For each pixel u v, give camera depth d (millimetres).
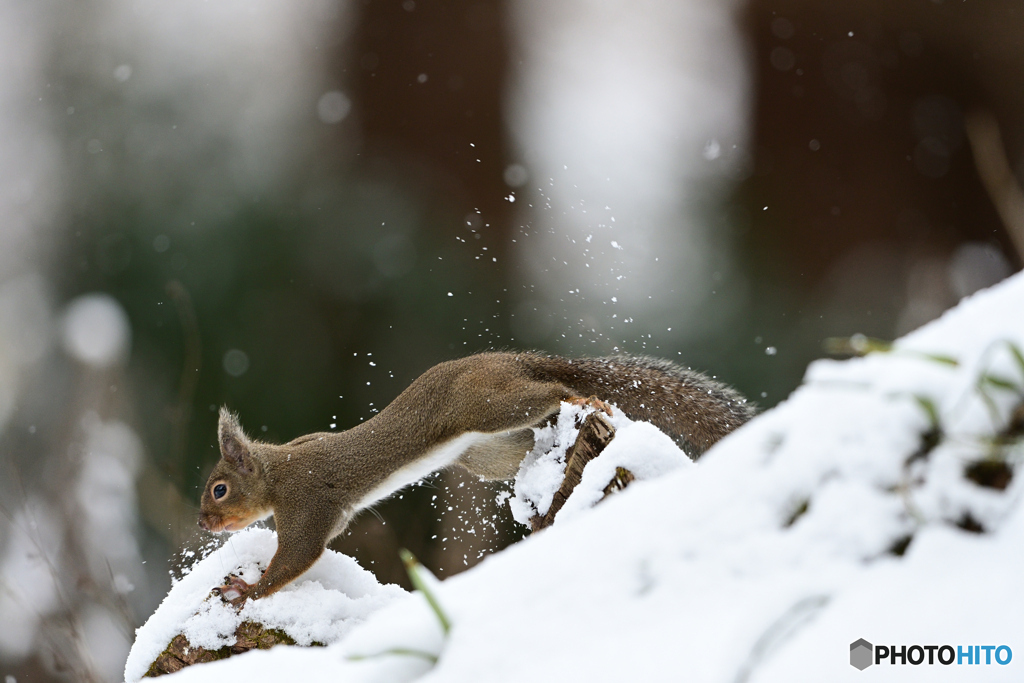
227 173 14805
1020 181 15391
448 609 2301
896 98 16312
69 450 11414
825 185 16000
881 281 15031
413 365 13289
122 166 15180
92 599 8969
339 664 2508
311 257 14055
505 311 13422
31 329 13758
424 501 9883
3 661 8664
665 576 2092
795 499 2061
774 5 16531
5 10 17078
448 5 15797
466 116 15617
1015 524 1771
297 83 16078
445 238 14328
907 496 1909
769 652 1791
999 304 2062
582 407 5648
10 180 15656
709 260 14141
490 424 6227
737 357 13102
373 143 15547
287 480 6402
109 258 14148
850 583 1858
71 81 16516
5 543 9711
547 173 15477
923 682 1604
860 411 2066
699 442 6430
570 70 17375
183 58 16375
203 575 4949
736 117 16875
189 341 10578
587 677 1938
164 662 4590
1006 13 16109
